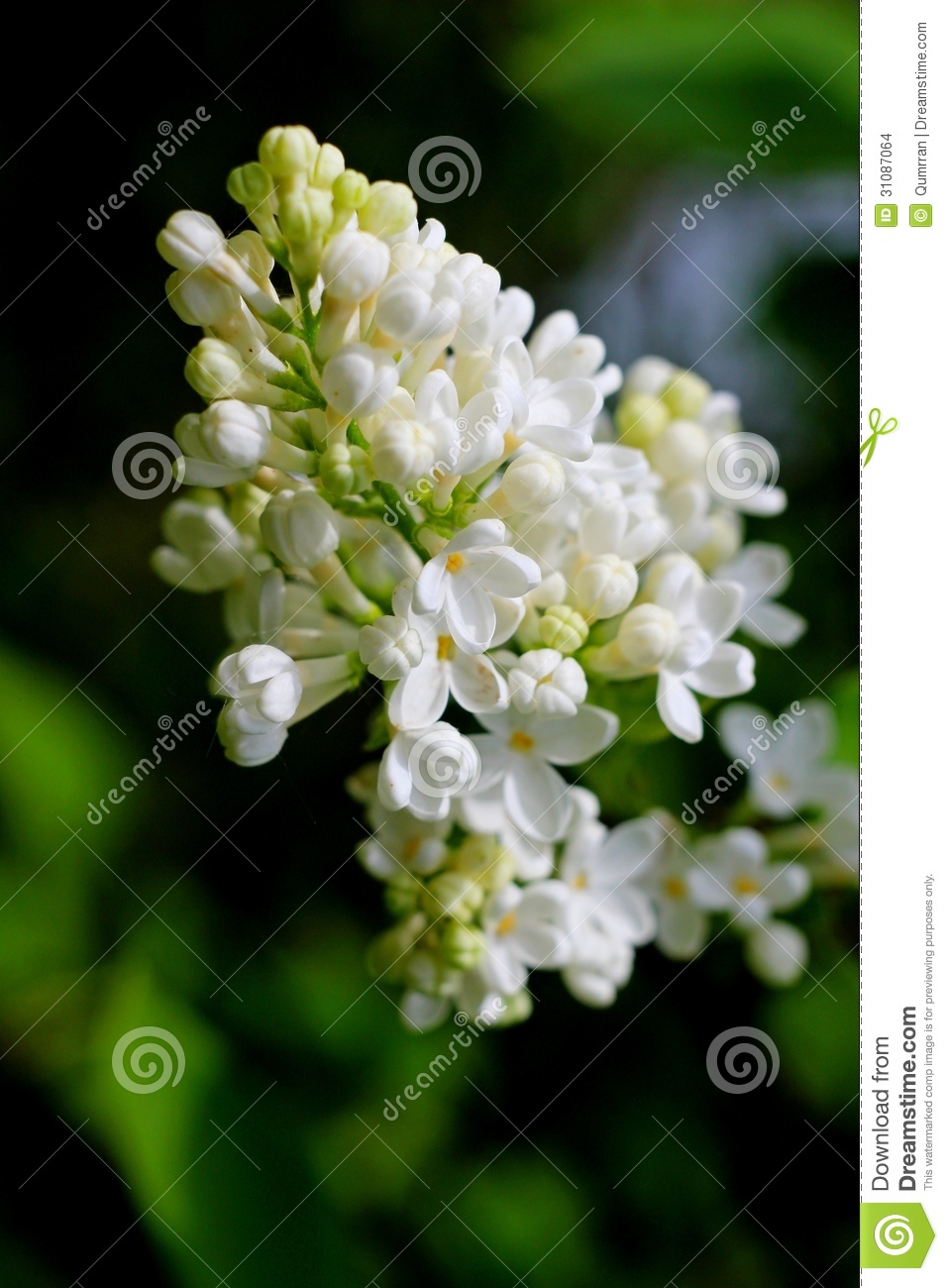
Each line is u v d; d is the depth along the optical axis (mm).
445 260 216
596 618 223
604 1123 250
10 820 252
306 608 224
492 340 220
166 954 250
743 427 277
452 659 212
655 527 224
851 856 255
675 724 220
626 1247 247
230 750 213
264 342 214
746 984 253
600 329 287
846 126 270
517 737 221
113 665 271
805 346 276
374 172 289
